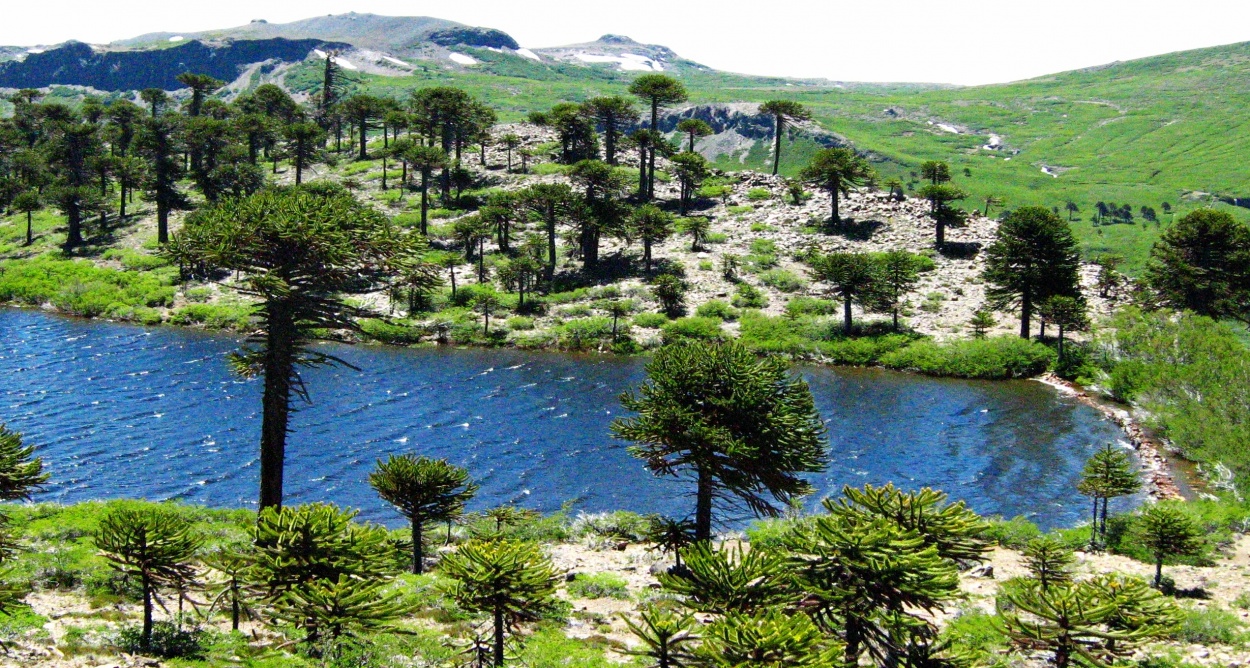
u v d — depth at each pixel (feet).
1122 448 185.98
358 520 141.79
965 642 71.20
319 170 458.91
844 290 281.54
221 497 150.10
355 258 92.68
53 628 67.46
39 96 597.11
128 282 329.72
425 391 224.74
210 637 68.03
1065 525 143.33
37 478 68.80
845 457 179.11
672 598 85.46
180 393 213.66
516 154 472.85
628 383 235.81
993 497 157.07
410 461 94.84
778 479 85.05
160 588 67.51
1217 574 105.19
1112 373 232.73
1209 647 76.89
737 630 45.34
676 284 299.38
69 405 201.16
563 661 66.33
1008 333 277.85
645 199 399.03
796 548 54.54
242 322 288.51
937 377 253.24
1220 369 196.75
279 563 58.59
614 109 442.91
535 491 158.10
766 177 430.20
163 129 366.02
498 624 62.18
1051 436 194.90
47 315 306.96
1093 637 54.60
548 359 263.90
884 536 51.67
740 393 83.30
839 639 51.78
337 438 185.47
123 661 61.16
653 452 88.58
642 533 120.06
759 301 306.96
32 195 391.04
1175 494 156.35
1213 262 278.87
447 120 428.56
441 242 354.74
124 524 63.98
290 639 67.56
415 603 76.54
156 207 422.41
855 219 370.73
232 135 424.46
